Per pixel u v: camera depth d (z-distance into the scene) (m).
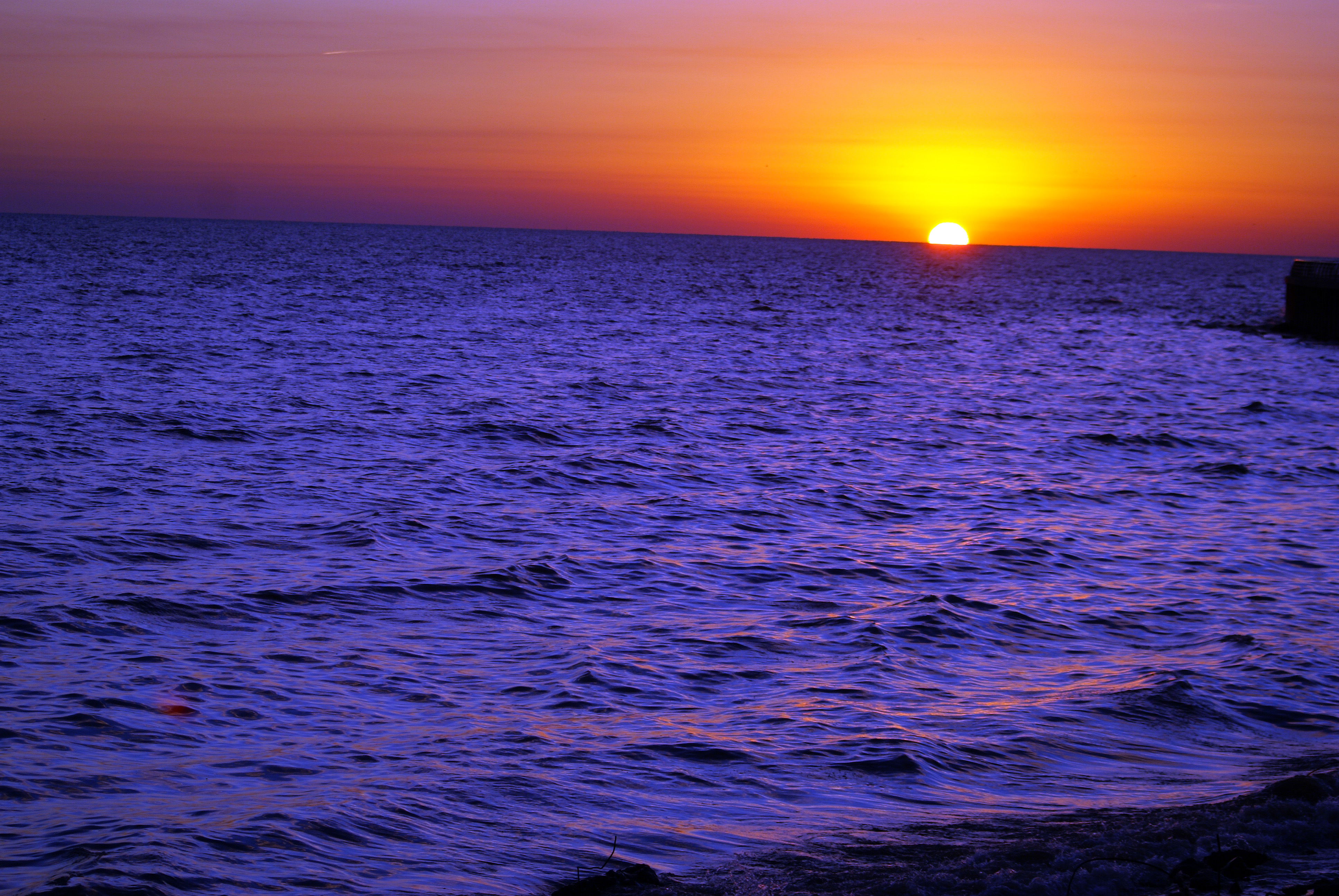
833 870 8.77
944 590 18.28
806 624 16.25
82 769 10.36
